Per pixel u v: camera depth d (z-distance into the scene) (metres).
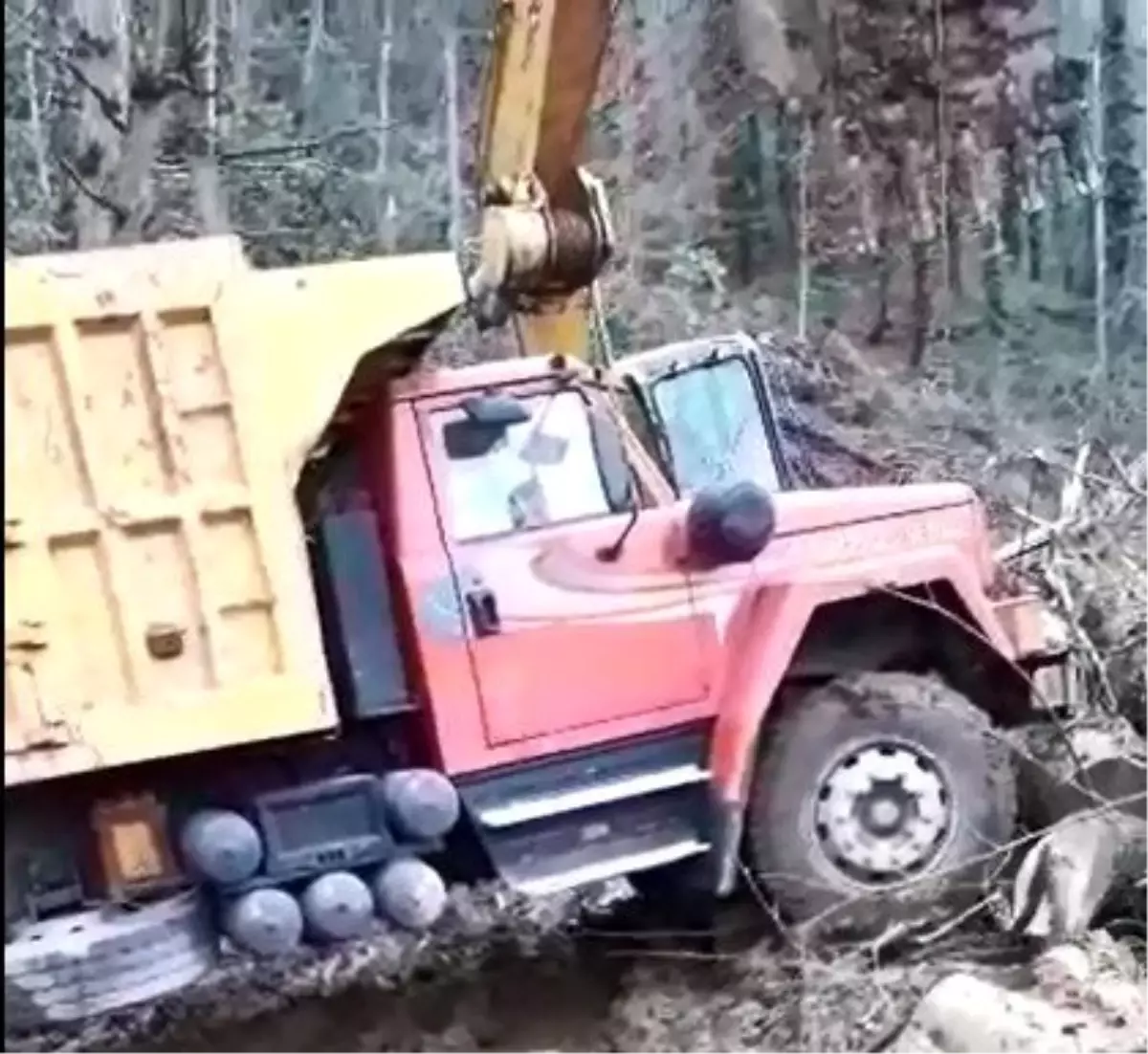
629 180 26.31
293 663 7.28
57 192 18.25
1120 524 9.84
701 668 7.84
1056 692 8.41
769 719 8.00
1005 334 25.83
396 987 8.48
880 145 25.72
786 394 13.41
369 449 7.68
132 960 7.14
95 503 7.17
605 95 26.09
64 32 19.14
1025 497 12.01
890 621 8.30
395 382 7.70
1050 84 25.94
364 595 7.61
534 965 8.61
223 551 7.27
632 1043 7.69
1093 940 7.40
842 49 25.48
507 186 9.52
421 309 7.47
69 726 7.11
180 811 7.40
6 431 7.11
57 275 7.19
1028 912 7.58
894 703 7.98
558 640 7.71
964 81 25.45
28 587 7.09
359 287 7.43
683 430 9.56
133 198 17.84
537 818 7.67
